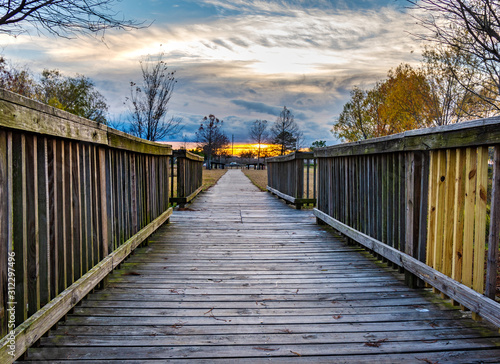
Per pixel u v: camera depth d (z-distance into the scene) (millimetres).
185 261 3516
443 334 1987
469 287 2088
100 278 2557
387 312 2291
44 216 1853
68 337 1926
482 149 1948
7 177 1504
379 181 3424
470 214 2088
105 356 1740
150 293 2623
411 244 2746
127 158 3445
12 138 1592
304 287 2777
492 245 1887
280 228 5277
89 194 2471
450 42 4195
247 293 2641
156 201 4750
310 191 11289
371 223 3604
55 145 1984
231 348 1835
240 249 4020
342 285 2826
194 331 2016
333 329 2051
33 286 1734
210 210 7156
